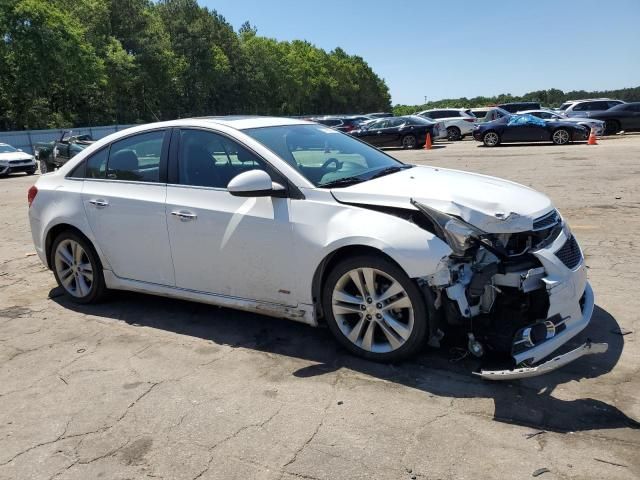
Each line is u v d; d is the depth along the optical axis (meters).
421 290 3.36
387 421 2.97
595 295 4.63
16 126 46.03
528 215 3.38
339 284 3.66
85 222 4.77
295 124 4.71
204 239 4.11
